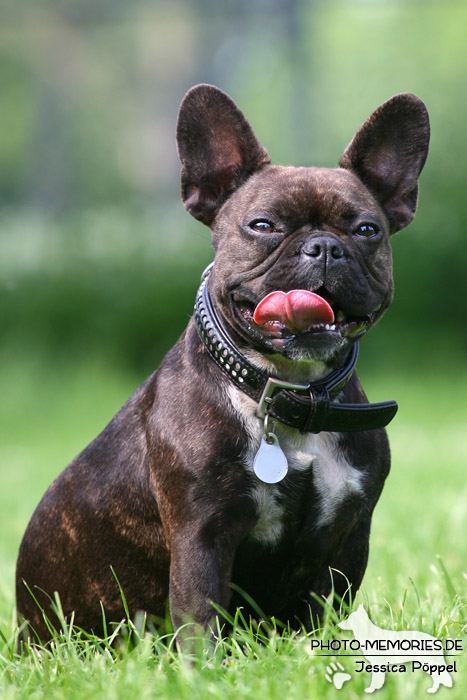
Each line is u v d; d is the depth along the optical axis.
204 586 6.59
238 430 6.74
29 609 8.08
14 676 6.47
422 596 8.21
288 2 41.09
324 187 7.05
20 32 48.50
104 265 32.03
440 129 33.31
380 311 7.33
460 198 32.44
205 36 50.22
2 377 29.28
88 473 7.64
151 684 5.81
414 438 21.02
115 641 7.55
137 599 7.41
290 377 6.93
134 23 46.88
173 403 6.97
